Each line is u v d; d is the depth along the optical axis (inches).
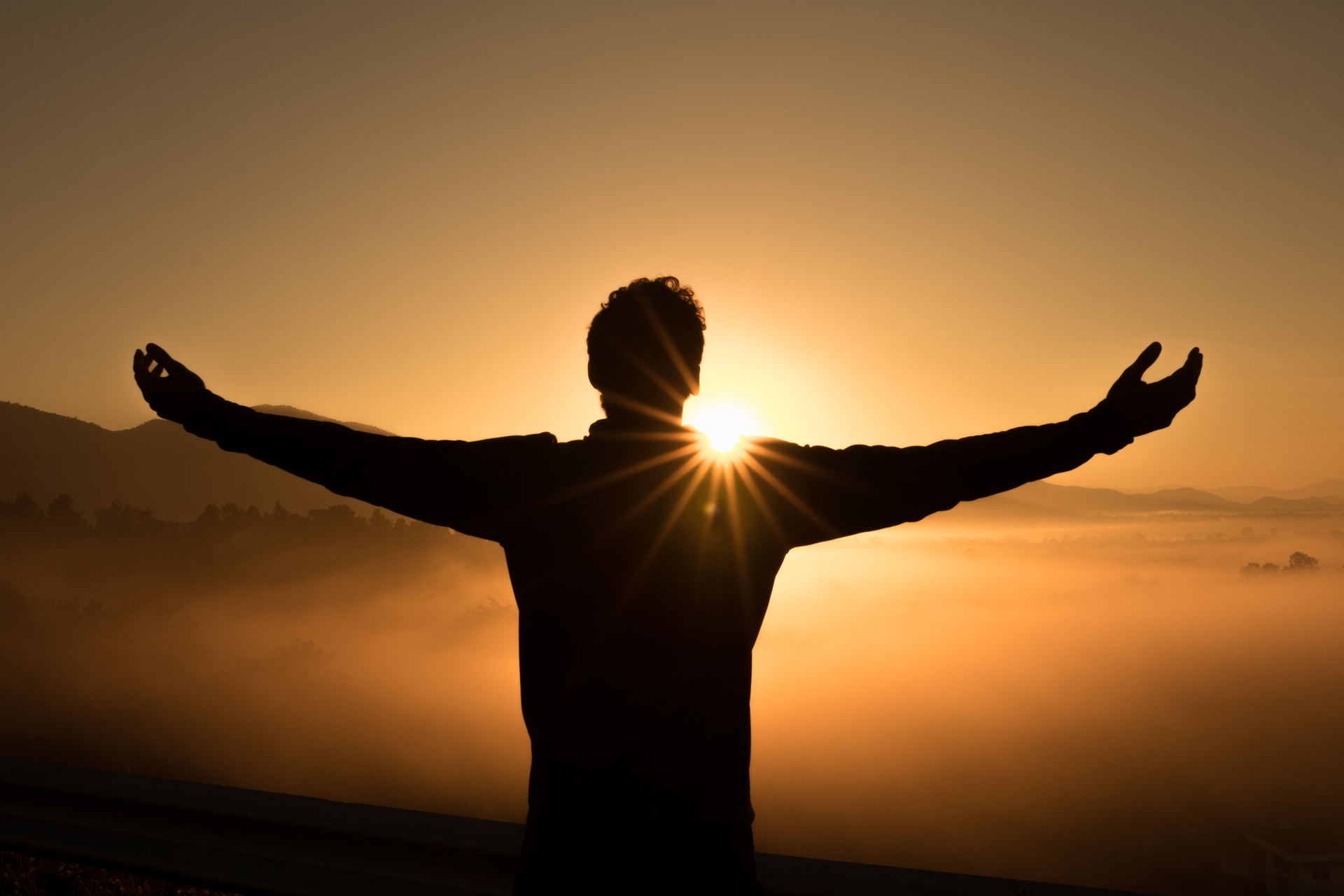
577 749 48.8
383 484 49.9
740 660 50.4
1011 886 79.7
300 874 98.2
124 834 106.7
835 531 48.7
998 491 48.2
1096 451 48.2
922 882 81.7
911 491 47.3
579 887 47.3
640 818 47.6
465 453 51.7
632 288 54.6
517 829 90.5
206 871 102.0
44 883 119.0
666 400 52.7
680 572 49.4
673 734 48.4
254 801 101.7
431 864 93.1
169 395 51.1
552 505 50.7
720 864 47.8
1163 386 47.7
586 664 49.4
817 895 83.3
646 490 50.5
